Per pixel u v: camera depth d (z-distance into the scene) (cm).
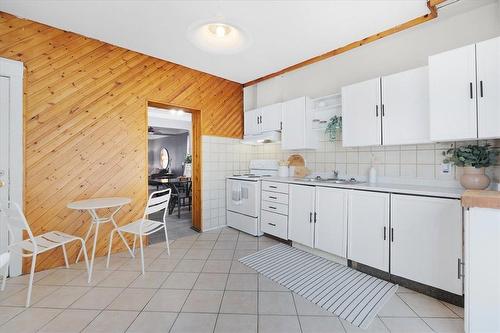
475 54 176
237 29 165
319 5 201
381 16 217
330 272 231
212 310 171
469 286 138
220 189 387
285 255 272
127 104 284
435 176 228
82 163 253
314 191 265
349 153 297
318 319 161
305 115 319
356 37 253
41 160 229
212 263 251
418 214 189
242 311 170
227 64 326
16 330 149
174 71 326
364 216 223
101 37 255
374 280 215
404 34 253
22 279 212
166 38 257
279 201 307
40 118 228
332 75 320
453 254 172
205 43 175
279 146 389
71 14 214
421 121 212
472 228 137
